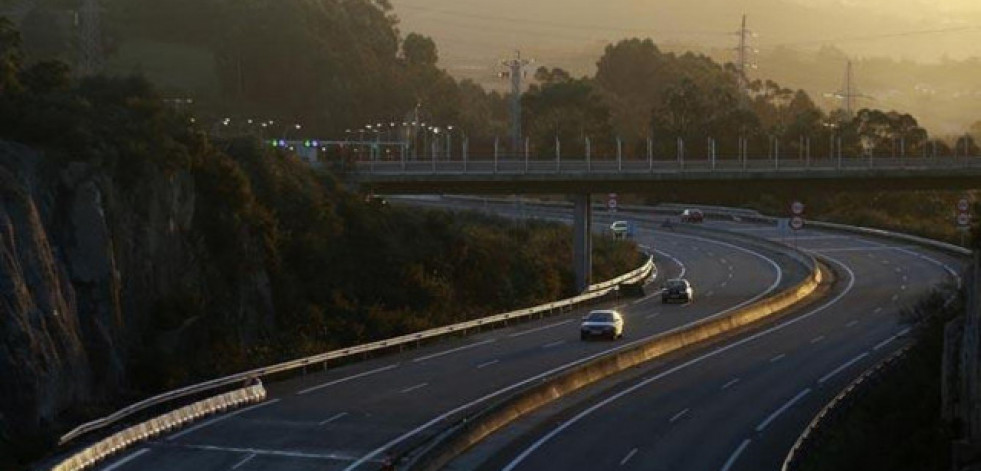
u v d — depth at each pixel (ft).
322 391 281.33
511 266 475.72
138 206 304.30
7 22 363.35
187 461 213.66
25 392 236.63
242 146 400.88
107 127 312.91
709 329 389.80
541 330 396.57
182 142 341.21
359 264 400.06
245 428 239.91
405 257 416.05
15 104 297.53
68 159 286.46
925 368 295.69
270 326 340.39
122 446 221.25
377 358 334.44
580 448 237.04
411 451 219.82
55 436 229.25
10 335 238.07
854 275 552.82
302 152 538.88
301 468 209.36
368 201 439.22
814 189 537.24
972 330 228.84
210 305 321.32
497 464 223.30
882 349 364.79
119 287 286.46
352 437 232.73
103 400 266.36
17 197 257.55
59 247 273.33
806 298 488.85
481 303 434.71
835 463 239.30
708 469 223.10
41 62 334.44
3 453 220.23
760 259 613.93
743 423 263.70
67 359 254.47
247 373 281.74
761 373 326.24
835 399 270.87
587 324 371.15
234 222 343.87
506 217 647.56
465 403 268.00
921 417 258.98
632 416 268.62
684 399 289.12
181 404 272.51
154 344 293.84
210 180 347.36
